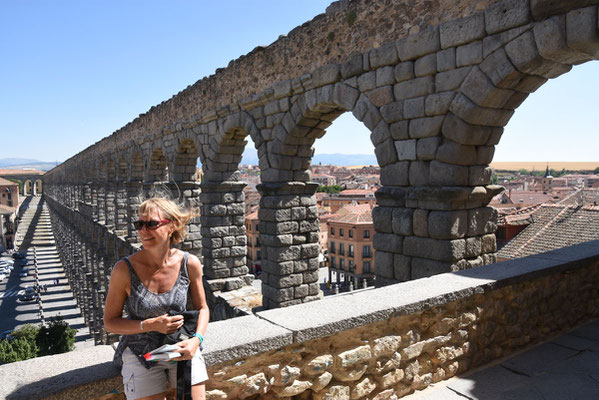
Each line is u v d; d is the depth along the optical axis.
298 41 14.67
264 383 4.02
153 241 3.18
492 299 5.89
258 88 17.00
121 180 40.72
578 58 8.33
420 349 5.11
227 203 20.72
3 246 105.75
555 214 25.05
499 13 8.77
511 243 24.73
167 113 26.45
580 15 7.65
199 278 3.45
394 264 11.02
